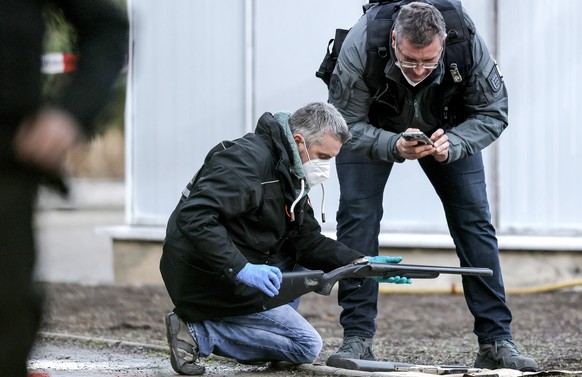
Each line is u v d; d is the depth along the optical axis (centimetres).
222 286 1484
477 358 1662
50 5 753
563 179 2727
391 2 1553
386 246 2708
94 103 728
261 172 1424
